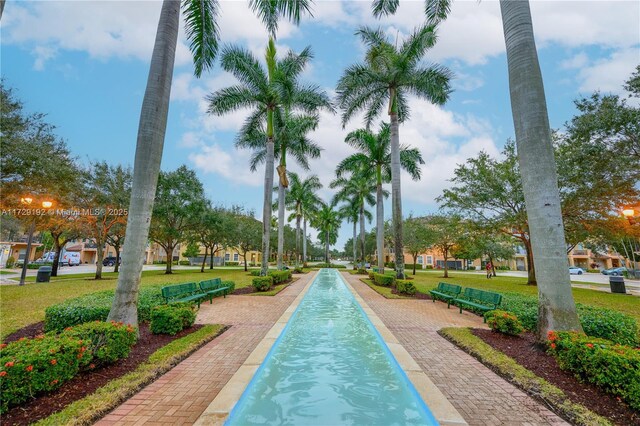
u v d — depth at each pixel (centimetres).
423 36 1370
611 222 1480
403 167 1975
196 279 1912
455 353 515
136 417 306
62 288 1291
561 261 496
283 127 1909
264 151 2111
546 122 525
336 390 398
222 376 409
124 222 1986
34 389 323
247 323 714
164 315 589
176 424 295
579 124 1242
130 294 550
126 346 454
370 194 3272
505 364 444
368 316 806
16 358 319
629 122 1100
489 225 1811
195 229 2589
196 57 826
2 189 1055
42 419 292
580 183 1354
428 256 5816
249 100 1628
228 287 1184
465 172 1825
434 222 2598
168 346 513
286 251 5966
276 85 1473
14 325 646
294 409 350
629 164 1181
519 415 321
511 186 1619
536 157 520
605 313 611
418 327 695
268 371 460
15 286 1395
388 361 502
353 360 506
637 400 318
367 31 1592
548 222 505
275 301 1046
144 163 579
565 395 355
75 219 1734
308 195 3597
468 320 771
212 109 1592
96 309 583
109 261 4844
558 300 490
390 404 363
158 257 6444
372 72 1500
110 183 1802
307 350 557
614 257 5638
